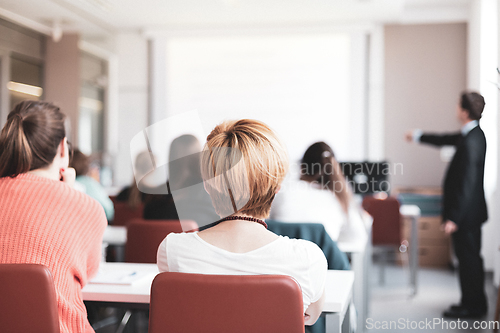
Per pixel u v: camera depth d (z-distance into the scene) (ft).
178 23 20.70
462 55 19.88
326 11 18.93
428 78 20.12
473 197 11.17
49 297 3.95
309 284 3.76
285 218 7.59
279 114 20.85
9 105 18.20
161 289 3.58
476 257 11.37
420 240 17.98
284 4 18.17
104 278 5.57
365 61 20.35
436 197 17.99
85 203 4.58
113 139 21.59
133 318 7.74
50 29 19.54
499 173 13.64
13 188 4.39
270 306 3.49
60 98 19.29
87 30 21.21
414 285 13.58
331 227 7.82
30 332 3.97
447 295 13.66
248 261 3.68
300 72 20.75
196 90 21.34
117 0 17.71
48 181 4.49
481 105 11.39
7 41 18.13
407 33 20.21
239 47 21.08
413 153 20.18
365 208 14.03
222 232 3.80
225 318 3.52
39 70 19.49
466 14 19.72
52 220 4.35
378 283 15.26
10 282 3.91
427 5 19.80
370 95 20.39
